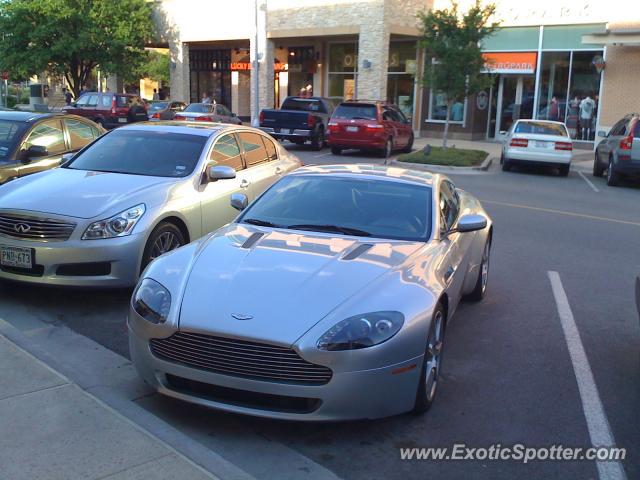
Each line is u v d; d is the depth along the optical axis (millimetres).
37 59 31578
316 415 3758
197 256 4539
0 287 6637
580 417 4418
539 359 5414
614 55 23859
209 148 7500
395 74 30359
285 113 22797
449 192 6211
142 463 3463
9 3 31656
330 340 3729
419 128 29875
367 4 26562
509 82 27609
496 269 8367
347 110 21203
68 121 9945
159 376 4031
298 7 28719
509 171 19422
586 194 15375
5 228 5973
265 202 5594
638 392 4855
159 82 62719
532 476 3703
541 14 25484
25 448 3555
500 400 4629
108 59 33125
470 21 20297
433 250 4906
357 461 3783
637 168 16344
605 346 5773
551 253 9344
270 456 3766
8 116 9516
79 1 31969
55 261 5805
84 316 5957
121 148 7508
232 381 3781
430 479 3637
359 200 5465
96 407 4039
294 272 4246
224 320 3834
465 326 6180
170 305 4035
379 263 4453
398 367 3879
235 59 36438
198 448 3674
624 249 9711
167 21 34406
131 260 5992
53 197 6156
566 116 25891
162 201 6445
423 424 4242
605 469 3789
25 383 4309
